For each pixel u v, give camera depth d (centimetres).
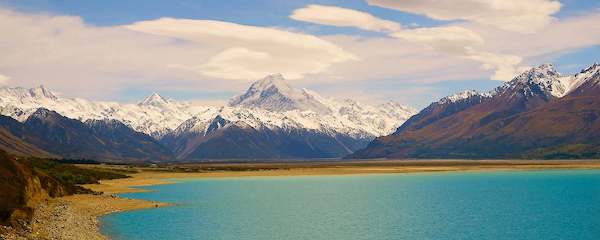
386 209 10819
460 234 7919
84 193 11844
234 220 9075
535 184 17562
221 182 19500
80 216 8556
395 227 8506
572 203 11856
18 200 7025
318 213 10188
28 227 6412
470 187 16562
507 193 14325
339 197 13375
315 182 19612
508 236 7769
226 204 11525
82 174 17600
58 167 16675
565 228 8500
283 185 17875
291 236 7650
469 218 9531
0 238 5416
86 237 6650
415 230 8231
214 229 8088
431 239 7512
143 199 12394
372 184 18325
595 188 15762
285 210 10581
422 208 10988
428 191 15162
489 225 8756
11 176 7400
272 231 8025
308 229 8262
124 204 10619
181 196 13288
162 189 15538
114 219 8681
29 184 9188
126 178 19912
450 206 11338
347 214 10025
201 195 13662
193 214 9681
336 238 7550
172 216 9269
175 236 7375
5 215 6425
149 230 7731
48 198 10100
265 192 14838
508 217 9638
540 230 8294
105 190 14362
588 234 7956
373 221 9119
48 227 6844
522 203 11856
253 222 8875
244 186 17350
